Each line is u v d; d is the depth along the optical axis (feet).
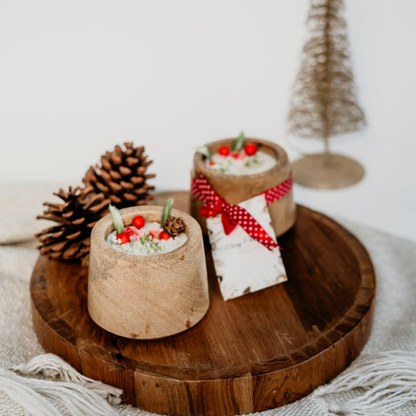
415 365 1.79
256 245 2.07
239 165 2.22
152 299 1.79
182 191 2.61
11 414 1.68
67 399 1.71
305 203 2.89
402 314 2.12
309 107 3.07
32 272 2.15
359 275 2.13
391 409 1.77
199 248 1.83
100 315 1.86
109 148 3.06
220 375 1.74
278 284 2.09
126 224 1.97
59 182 2.69
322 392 1.82
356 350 1.94
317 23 3.09
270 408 1.80
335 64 2.86
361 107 3.22
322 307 1.99
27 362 1.91
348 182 3.01
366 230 2.54
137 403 1.80
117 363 1.78
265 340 1.86
